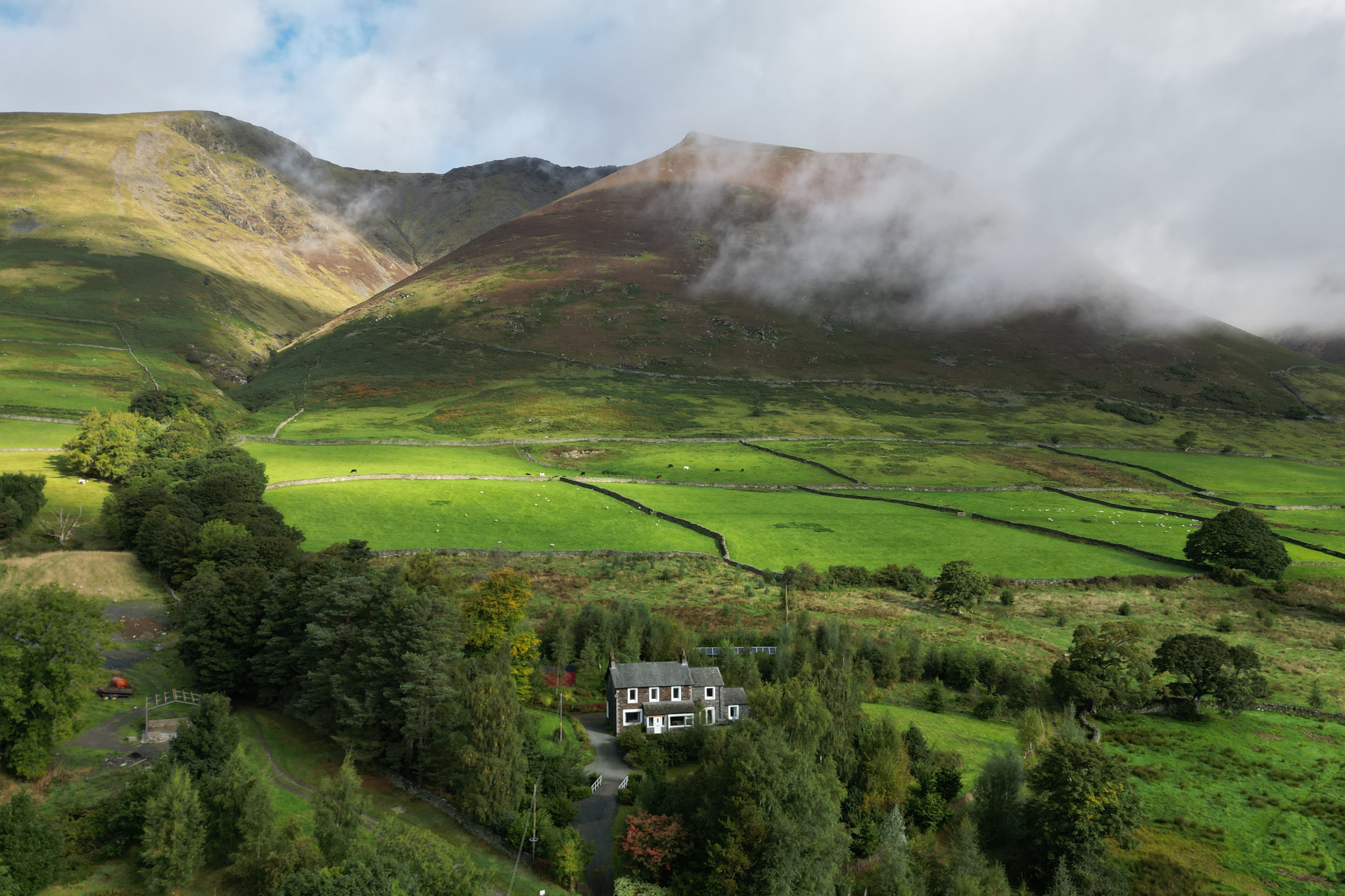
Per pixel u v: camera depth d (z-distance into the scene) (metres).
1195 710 85.69
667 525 156.25
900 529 158.12
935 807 63.00
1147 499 194.12
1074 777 61.38
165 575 106.81
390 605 71.00
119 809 51.81
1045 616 116.31
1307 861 61.31
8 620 56.28
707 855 54.53
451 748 61.88
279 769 64.88
